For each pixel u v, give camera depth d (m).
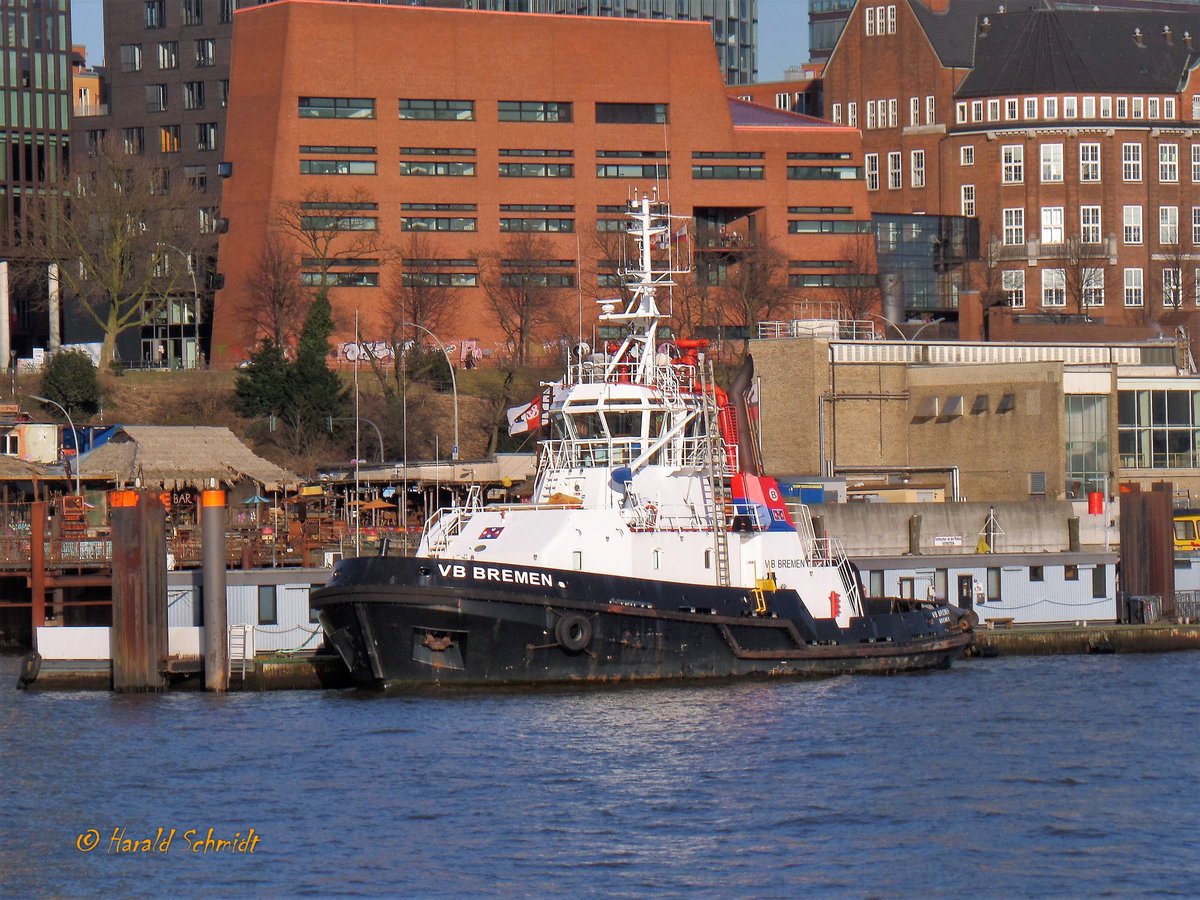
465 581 156.38
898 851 116.75
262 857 115.81
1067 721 154.75
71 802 128.25
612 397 166.50
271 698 163.38
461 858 115.06
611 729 147.38
